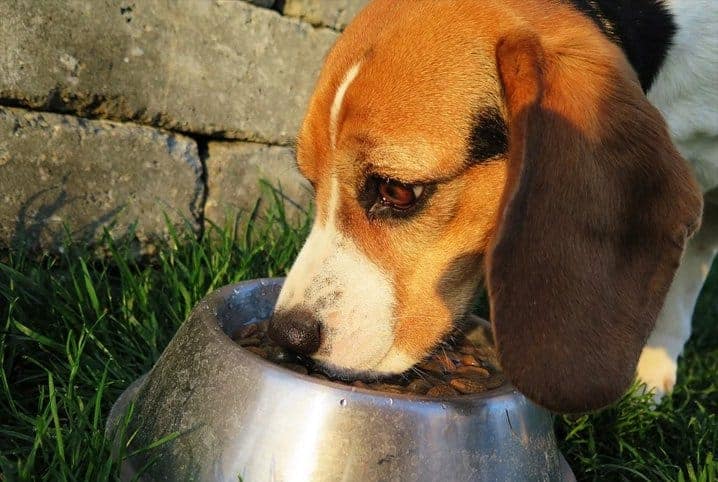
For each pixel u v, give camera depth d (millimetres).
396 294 542
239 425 493
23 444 557
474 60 531
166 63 753
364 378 540
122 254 714
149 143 749
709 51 635
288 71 814
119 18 727
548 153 505
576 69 517
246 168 808
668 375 703
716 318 902
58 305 638
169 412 512
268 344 565
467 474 496
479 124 530
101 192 731
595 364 500
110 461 502
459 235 542
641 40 617
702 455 628
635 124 513
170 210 764
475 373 570
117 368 606
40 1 693
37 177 703
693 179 516
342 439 484
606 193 508
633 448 622
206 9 763
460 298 558
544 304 501
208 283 702
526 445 518
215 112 785
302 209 837
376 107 523
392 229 539
